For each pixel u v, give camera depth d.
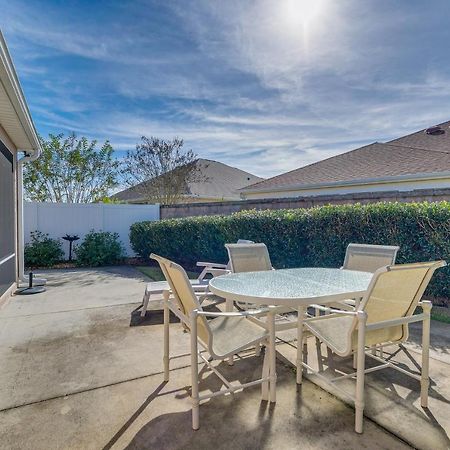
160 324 4.29
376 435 2.09
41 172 14.52
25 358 3.26
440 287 4.66
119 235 10.84
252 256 4.24
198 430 2.15
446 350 3.37
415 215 4.71
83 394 2.60
